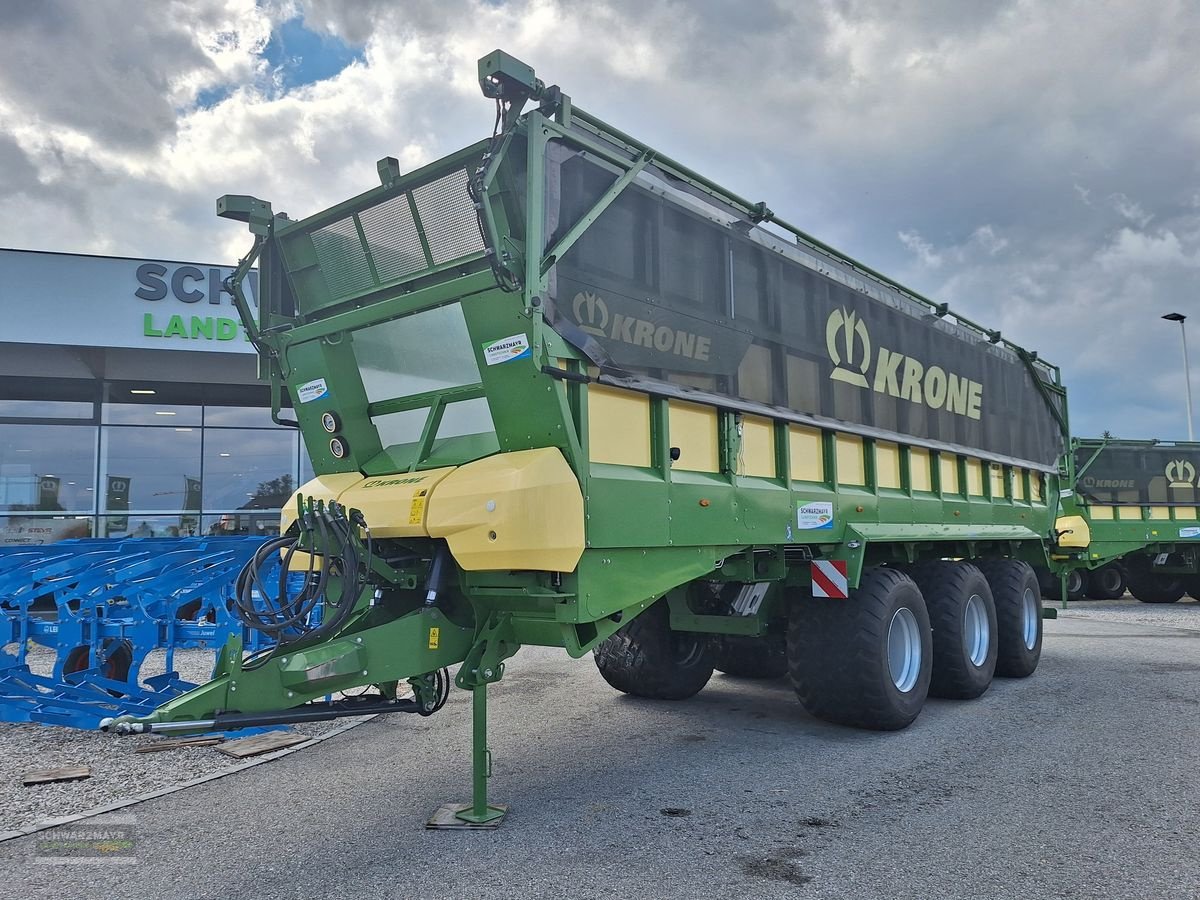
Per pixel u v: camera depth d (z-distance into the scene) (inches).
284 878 134.7
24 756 213.2
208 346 584.1
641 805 169.5
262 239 199.9
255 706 135.0
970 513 306.0
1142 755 201.9
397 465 180.4
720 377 188.9
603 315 158.9
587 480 149.3
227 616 269.4
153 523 648.4
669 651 263.4
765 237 210.7
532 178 145.1
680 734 227.5
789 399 213.3
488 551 143.6
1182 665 338.0
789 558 227.6
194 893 129.5
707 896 127.1
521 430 151.6
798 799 172.4
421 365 176.6
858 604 221.3
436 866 138.9
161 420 654.5
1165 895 126.6
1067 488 409.1
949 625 261.0
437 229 166.2
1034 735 222.5
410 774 193.0
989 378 335.0
